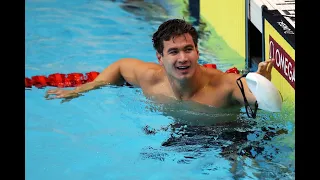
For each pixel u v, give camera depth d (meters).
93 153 10.30
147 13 18.09
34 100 12.61
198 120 11.09
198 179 9.26
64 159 10.12
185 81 11.00
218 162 9.80
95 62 14.61
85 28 16.88
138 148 10.41
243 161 9.78
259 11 13.11
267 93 10.02
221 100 11.17
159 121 11.26
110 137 10.87
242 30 14.29
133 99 12.28
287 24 12.00
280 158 9.77
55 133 11.12
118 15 17.95
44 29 16.66
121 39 16.17
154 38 11.20
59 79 13.73
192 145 10.41
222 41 15.94
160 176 9.39
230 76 11.22
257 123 10.96
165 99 11.76
